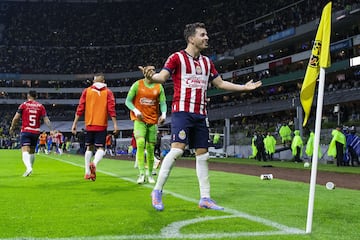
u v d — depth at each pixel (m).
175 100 4.66
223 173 11.28
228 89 4.87
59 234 3.30
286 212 4.42
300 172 12.62
